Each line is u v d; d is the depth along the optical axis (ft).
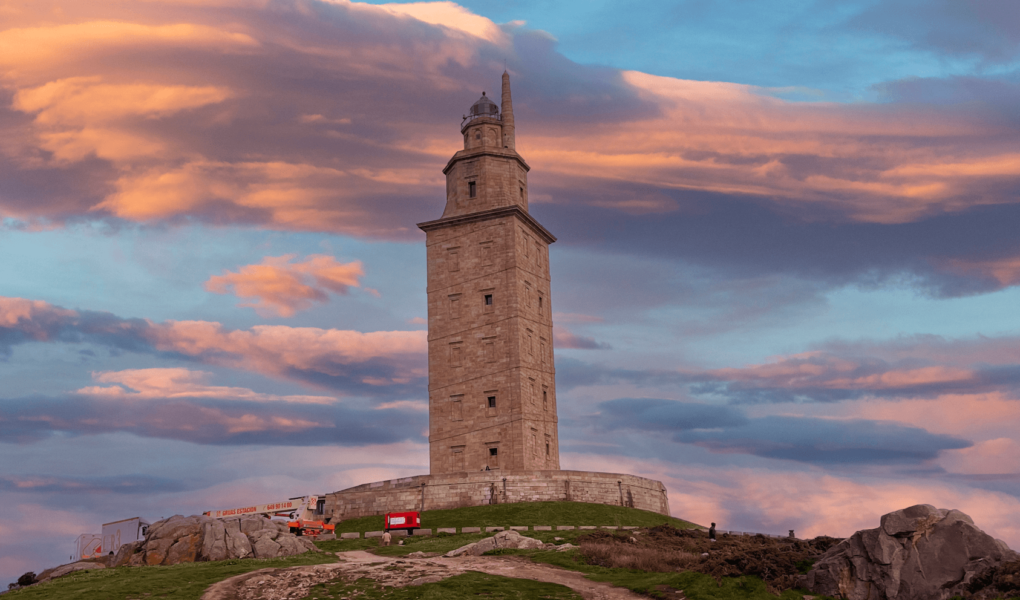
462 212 326.85
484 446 302.04
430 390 313.73
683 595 141.08
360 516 264.31
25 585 179.73
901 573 132.57
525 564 168.96
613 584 151.43
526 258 322.14
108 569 177.68
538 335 321.32
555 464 317.22
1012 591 119.75
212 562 180.04
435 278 323.57
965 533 130.52
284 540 195.72
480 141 334.24
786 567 146.10
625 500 283.38
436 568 163.94
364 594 146.00
